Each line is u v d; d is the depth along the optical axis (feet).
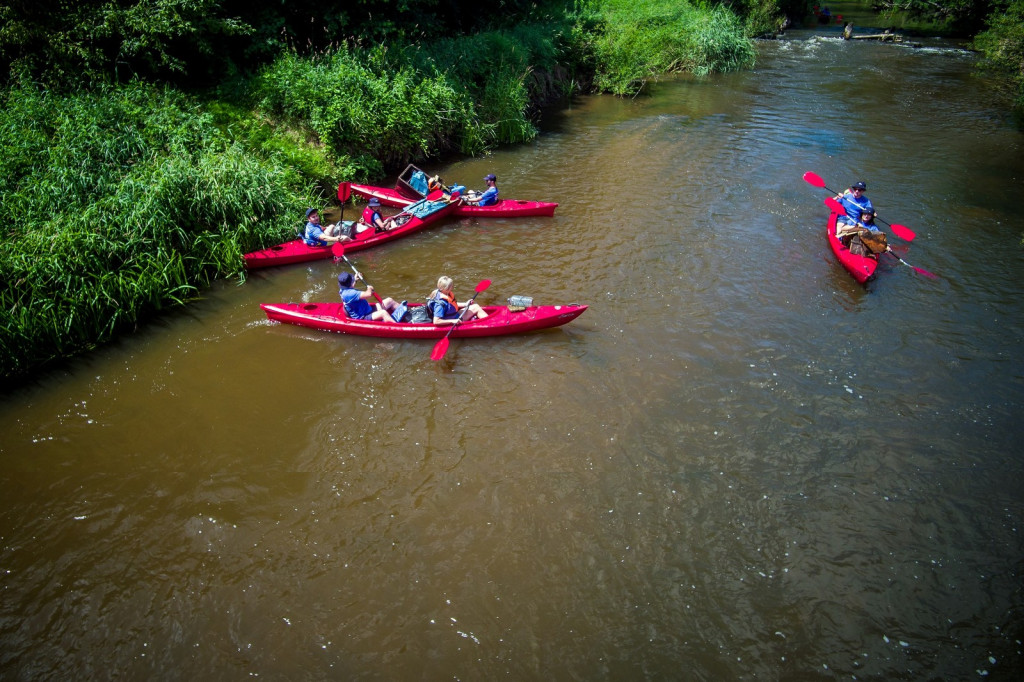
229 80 46.21
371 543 20.01
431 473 22.53
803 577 19.01
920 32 107.65
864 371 27.61
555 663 16.72
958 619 17.88
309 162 42.39
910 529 20.51
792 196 44.93
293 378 27.07
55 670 16.56
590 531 20.42
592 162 51.72
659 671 16.55
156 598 18.37
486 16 72.90
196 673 16.53
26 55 38.37
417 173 43.39
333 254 36.17
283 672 16.53
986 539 20.15
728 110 66.08
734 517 20.93
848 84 75.82
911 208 42.80
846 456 23.31
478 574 19.04
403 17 58.90
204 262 33.32
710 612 18.04
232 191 35.12
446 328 29.07
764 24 106.63
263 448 23.54
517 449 23.50
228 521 20.70
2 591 18.43
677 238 38.86
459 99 52.65
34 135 34.50
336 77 45.78
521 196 45.21
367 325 29.30
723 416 25.09
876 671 16.61
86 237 29.60
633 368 27.63
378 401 25.85
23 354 26.84
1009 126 59.41
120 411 25.20
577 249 37.58
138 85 40.37
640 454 23.32
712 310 31.76
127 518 20.76
